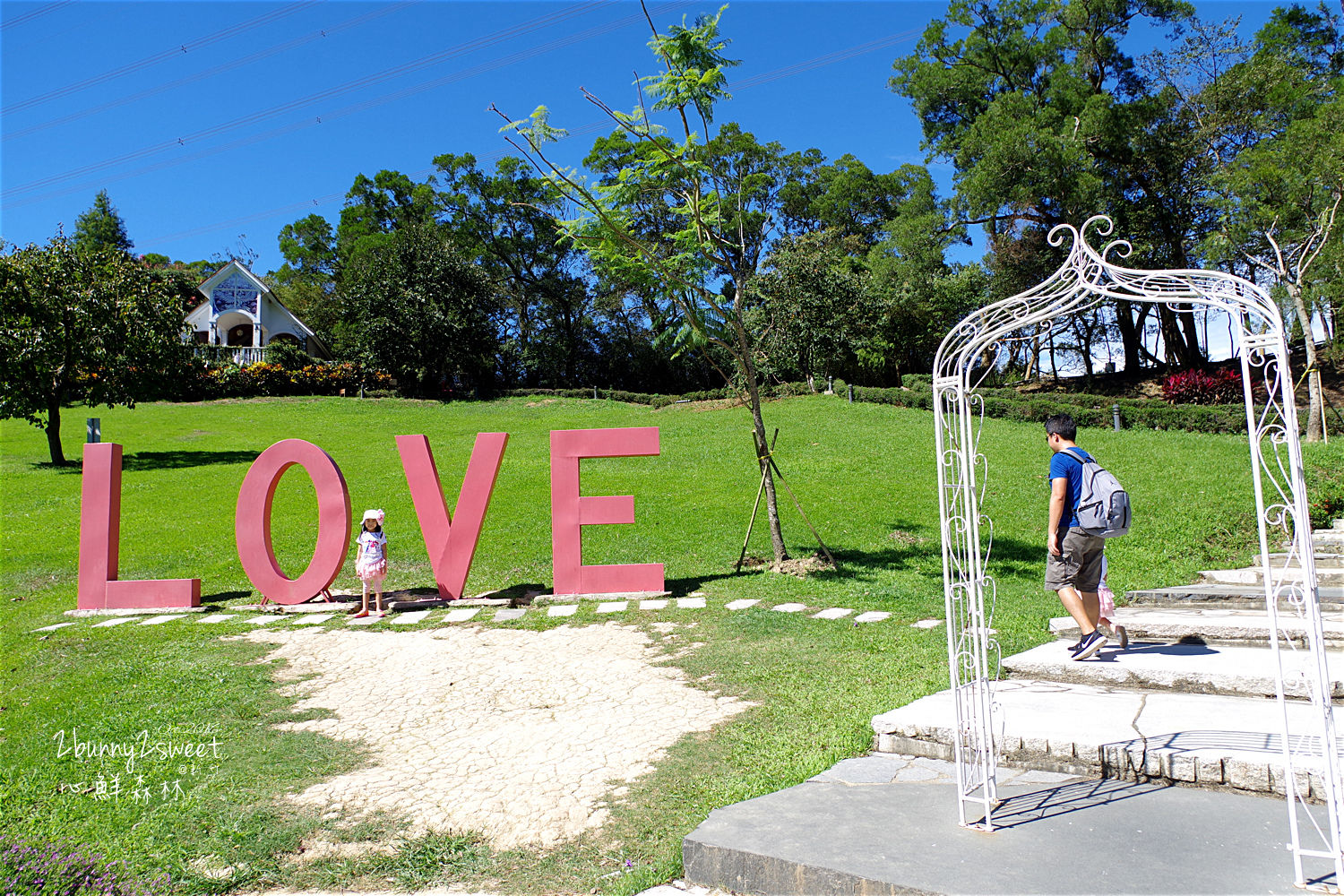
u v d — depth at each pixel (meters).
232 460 22.59
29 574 12.69
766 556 11.72
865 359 32.72
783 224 46.50
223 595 11.38
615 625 8.98
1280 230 17.62
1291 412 3.02
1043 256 29.77
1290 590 3.11
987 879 3.09
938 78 35.16
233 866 4.03
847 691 6.06
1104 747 4.12
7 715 6.67
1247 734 4.19
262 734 5.96
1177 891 2.96
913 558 11.26
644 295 11.32
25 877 3.84
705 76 9.63
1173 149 28.23
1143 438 18.59
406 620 9.68
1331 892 2.90
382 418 31.08
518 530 13.88
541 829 4.25
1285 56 27.75
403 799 4.71
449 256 39.69
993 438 19.33
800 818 3.80
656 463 19.09
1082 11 31.70
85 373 22.64
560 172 9.34
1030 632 7.13
